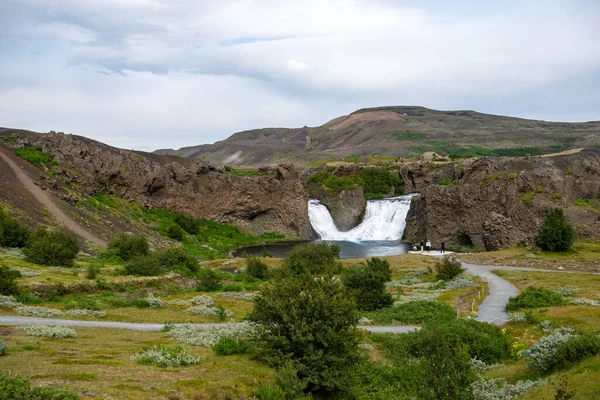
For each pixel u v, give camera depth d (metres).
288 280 23.73
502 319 35.44
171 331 30.27
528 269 63.34
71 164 99.06
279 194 129.12
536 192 91.81
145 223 99.62
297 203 129.38
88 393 15.77
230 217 124.00
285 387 19.66
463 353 17.16
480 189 96.94
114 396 15.89
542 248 76.06
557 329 29.23
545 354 21.67
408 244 116.38
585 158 126.75
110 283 48.81
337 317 21.91
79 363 19.78
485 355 26.95
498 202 93.50
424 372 17.70
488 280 55.50
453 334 27.89
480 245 95.00
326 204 141.00
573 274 57.03
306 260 63.16
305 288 23.08
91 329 29.95
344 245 116.62
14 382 14.63
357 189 141.38
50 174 91.50
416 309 39.06
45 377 17.03
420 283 59.47
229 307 43.03
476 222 96.56
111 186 103.44
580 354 20.48
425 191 108.44
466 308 40.75
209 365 21.64
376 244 118.00
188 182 118.44
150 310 39.62
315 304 22.11
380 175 162.88
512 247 83.25
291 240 124.31
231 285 54.88
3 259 52.81
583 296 42.97
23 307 34.25
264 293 23.62
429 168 162.25
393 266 71.56
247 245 114.00
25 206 74.31
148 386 17.42
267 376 20.77
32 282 42.22
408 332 30.84
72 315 34.53
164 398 16.52
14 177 82.06
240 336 27.38
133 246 69.81
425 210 109.69
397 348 27.94
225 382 19.14
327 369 21.22
